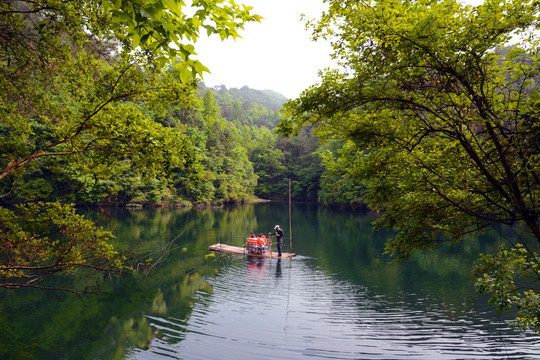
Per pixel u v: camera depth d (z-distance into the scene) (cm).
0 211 515
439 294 1210
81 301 1075
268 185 8256
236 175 6241
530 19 367
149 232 2391
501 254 515
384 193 553
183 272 1452
